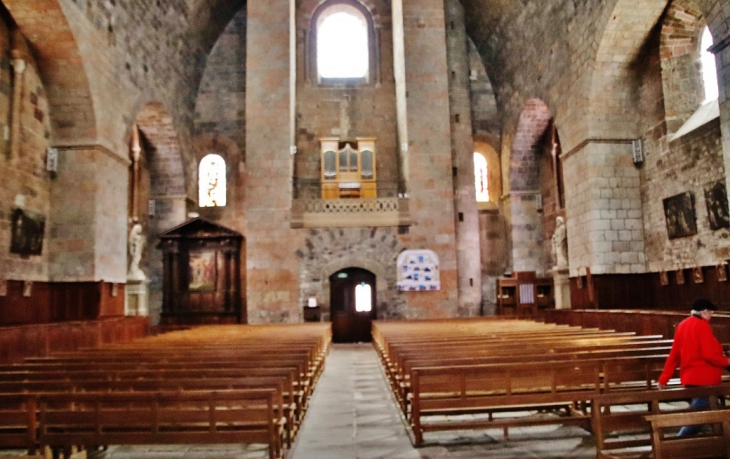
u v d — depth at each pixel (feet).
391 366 33.88
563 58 58.44
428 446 22.85
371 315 73.77
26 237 45.37
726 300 42.52
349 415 29.53
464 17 82.64
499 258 81.15
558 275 64.90
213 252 73.67
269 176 71.72
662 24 49.24
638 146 53.06
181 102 73.77
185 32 71.10
